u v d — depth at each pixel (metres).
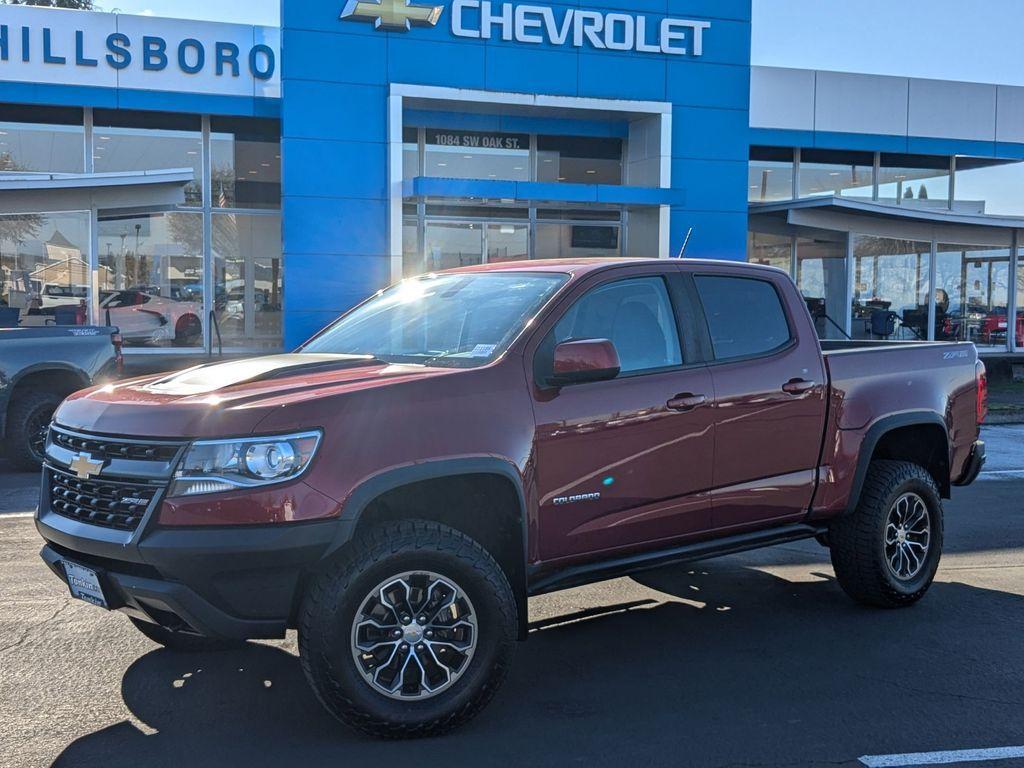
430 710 3.89
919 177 22.17
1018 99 21.77
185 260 18.11
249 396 3.82
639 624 5.53
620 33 17.42
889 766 3.76
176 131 17.95
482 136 18.48
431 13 16.47
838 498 5.41
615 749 3.89
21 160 17.31
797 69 20.16
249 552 3.58
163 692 4.44
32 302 17.12
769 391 5.06
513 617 4.04
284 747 3.88
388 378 4.03
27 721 4.11
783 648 5.11
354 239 16.47
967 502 9.26
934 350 6.04
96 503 3.87
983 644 5.19
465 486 4.16
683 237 17.97
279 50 17.23
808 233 21.14
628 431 4.51
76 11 16.27
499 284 4.95
